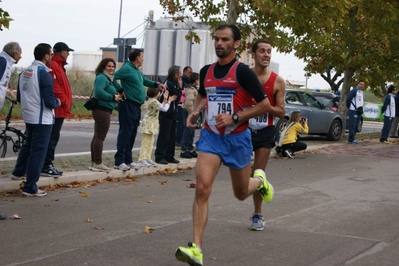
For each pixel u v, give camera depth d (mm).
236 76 6258
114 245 7059
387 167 15062
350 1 18406
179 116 16266
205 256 6766
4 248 6801
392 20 21953
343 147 19781
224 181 12094
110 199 9844
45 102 9461
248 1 16641
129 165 12352
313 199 10477
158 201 9828
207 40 23656
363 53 23453
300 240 7602
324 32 18047
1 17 9719
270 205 9766
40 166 9680
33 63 9516
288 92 21438
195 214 6086
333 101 25781
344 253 7074
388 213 9500
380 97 26125
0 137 13273
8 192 9883
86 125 24562
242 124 6340
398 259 6906
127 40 23438
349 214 9328
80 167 12250
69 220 8250
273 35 17953
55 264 6273
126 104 11867
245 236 7711
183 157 14492
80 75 34062
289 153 16500
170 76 13141
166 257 6645
